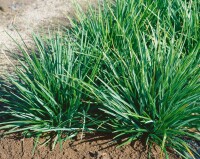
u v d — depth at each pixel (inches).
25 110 43.6
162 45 47.5
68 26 67.7
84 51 47.3
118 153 41.8
